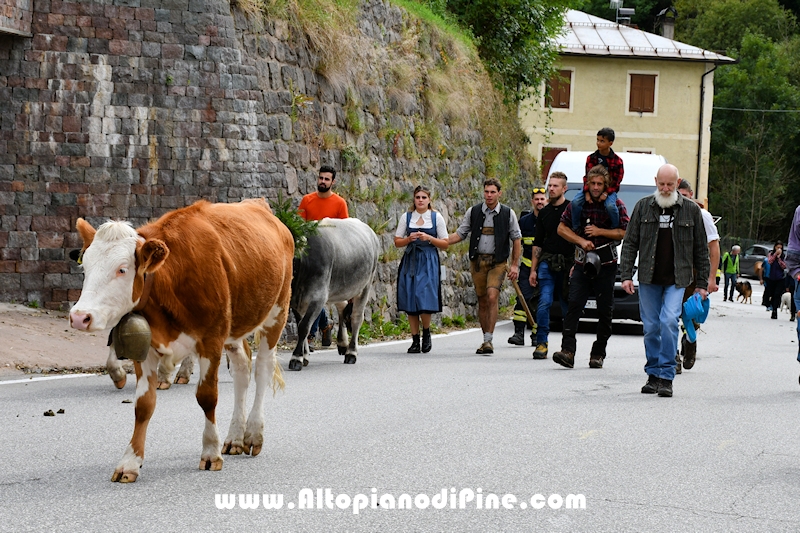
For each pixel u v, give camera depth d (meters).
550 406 9.23
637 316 18.05
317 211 13.58
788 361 14.05
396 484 6.15
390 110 19.58
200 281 6.13
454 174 22.42
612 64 46.97
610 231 12.09
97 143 14.47
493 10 28.28
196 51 14.84
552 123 46.81
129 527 5.12
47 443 7.22
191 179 14.80
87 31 14.45
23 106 14.27
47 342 11.92
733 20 83.94
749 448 7.52
